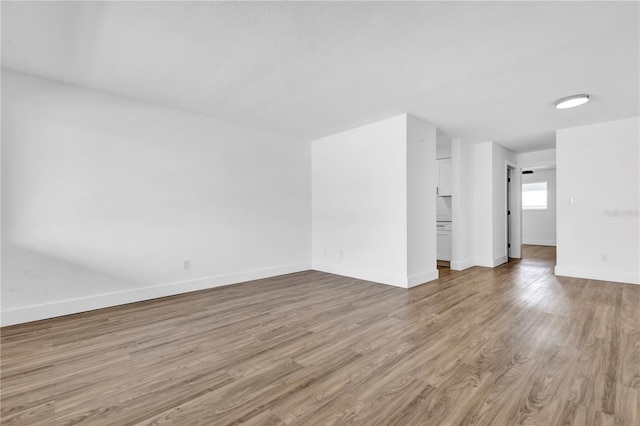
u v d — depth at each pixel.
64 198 2.91
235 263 4.18
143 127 3.40
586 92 3.11
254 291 3.73
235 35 2.14
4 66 2.59
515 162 6.30
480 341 2.23
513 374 1.77
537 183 9.16
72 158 2.96
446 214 6.14
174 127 3.63
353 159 4.52
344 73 2.71
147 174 3.43
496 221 5.52
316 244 5.14
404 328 2.51
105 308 3.09
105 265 3.13
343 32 2.09
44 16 1.92
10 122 2.65
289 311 2.97
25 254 2.71
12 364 1.94
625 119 4.00
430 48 2.29
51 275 2.83
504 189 5.84
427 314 2.84
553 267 5.25
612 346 2.11
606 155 4.14
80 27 2.04
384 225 4.09
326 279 4.38
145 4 1.81
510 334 2.36
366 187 4.33
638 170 3.91
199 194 3.84
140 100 3.38
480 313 2.86
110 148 3.18
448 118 4.00
